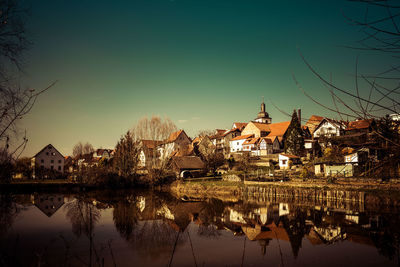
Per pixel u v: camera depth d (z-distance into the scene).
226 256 15.20
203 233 20.09
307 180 39.47
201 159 73.44
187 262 14.22
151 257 14.99
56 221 23.56
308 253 15.33
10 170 7.34
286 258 14.65
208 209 30.78
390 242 16.73
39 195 43.75
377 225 20.67
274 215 26.31
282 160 58.81
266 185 42.34
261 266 13.62
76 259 14.19
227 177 52.84
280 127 88.56
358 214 24.81
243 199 38.97
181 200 38.66
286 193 37.75
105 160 75.56
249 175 51.47
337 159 38.59
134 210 30.14
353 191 30.34
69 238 18.17
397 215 23.73
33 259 13.71
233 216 26.45
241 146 91.50
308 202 33.41
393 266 13.17
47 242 17.06
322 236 18.45
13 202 35.38
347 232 19.11
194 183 52.09
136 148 60.28
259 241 17.92
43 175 68.56
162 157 58.50
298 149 61.88
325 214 25.48
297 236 18.75
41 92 6.91
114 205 33.88
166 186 56.62
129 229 21.14
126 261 14.29
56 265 13.20
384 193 28.55
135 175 60.16
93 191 51.44
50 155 84.62
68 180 62.53
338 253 15.12
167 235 19.44
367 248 15.82
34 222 23.09
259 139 82.62
